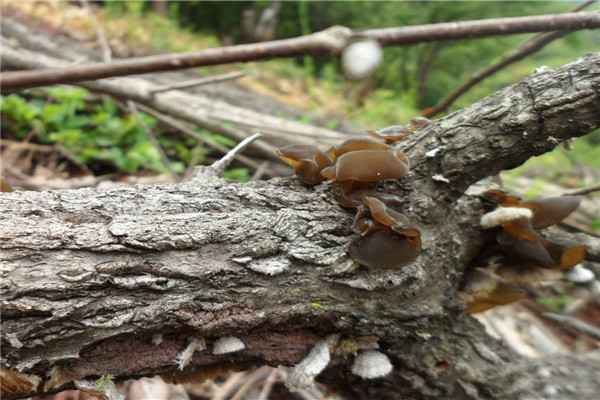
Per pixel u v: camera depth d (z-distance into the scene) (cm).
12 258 16
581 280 27
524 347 41
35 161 51
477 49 96
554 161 74
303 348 21
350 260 20
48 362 17
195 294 18
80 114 58
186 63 24
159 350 19
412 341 23
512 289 25
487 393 25
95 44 75
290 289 20
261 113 68
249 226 19
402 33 24
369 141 21
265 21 119
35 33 68
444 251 23
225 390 34
